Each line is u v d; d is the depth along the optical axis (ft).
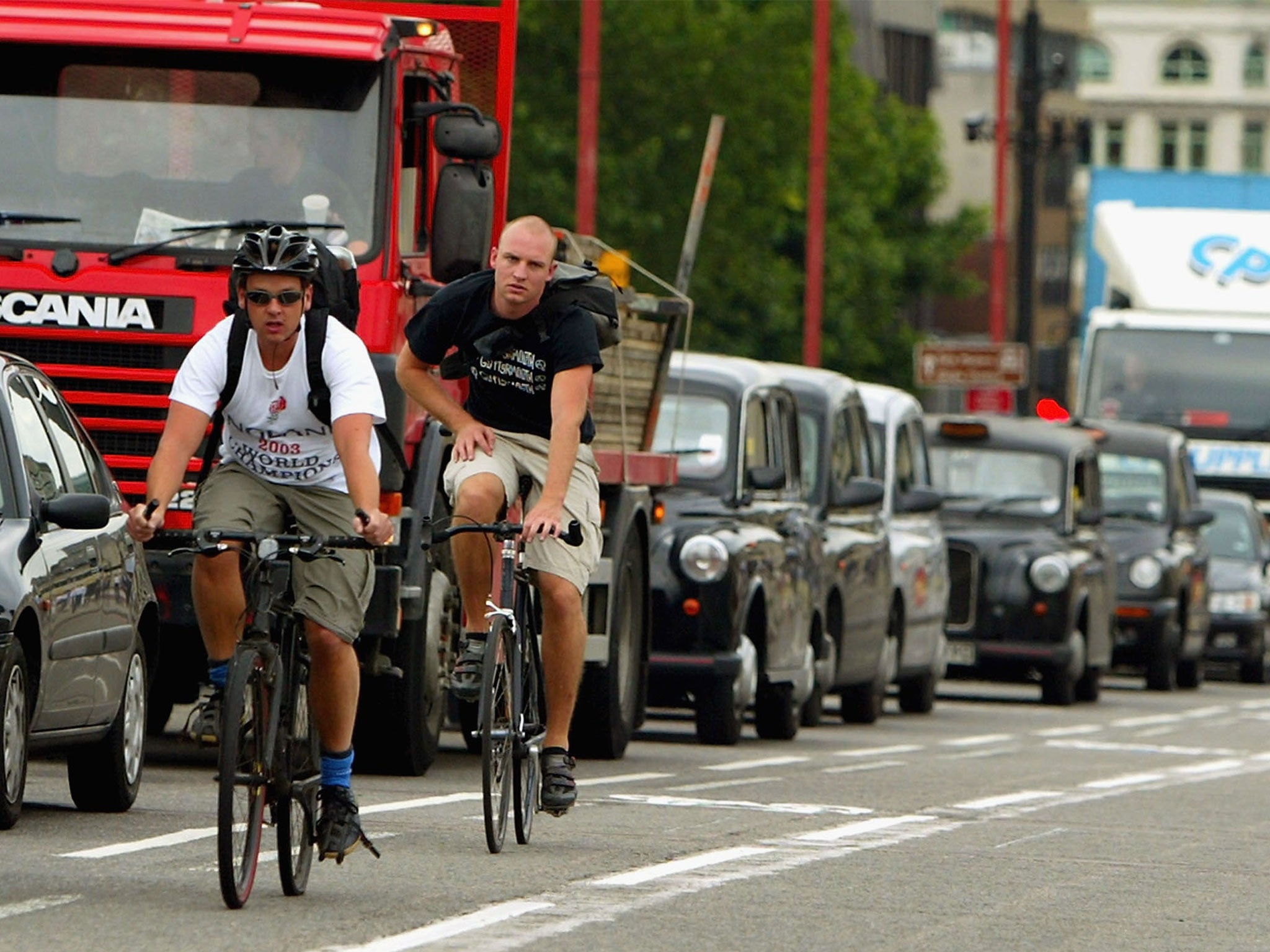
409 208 180.75
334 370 114.42
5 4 178.60
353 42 177.68
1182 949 112.68
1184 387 471.62
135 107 177.58
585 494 138.51
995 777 207.62
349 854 122.11
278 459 116.37
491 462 135.33
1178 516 395.34
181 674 197.98
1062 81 594.24
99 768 150.41
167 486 112.68
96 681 147.33
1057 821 170.19
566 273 135.95
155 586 172.24
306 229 175.42
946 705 338.75
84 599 145.79
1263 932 119.24
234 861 110.63
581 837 147.02
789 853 143.23
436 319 136.56
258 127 177.17
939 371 513.45
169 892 117.50
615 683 207.41
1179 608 397.60
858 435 284.41
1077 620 341.00
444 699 191.83
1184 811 181.16
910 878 134.51
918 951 109.19
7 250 174.70
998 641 336.08
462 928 109.70
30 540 141.49
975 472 346.74
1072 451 347.97
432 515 181.16
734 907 120.37
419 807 160.35
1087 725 298.35
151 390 174.60
